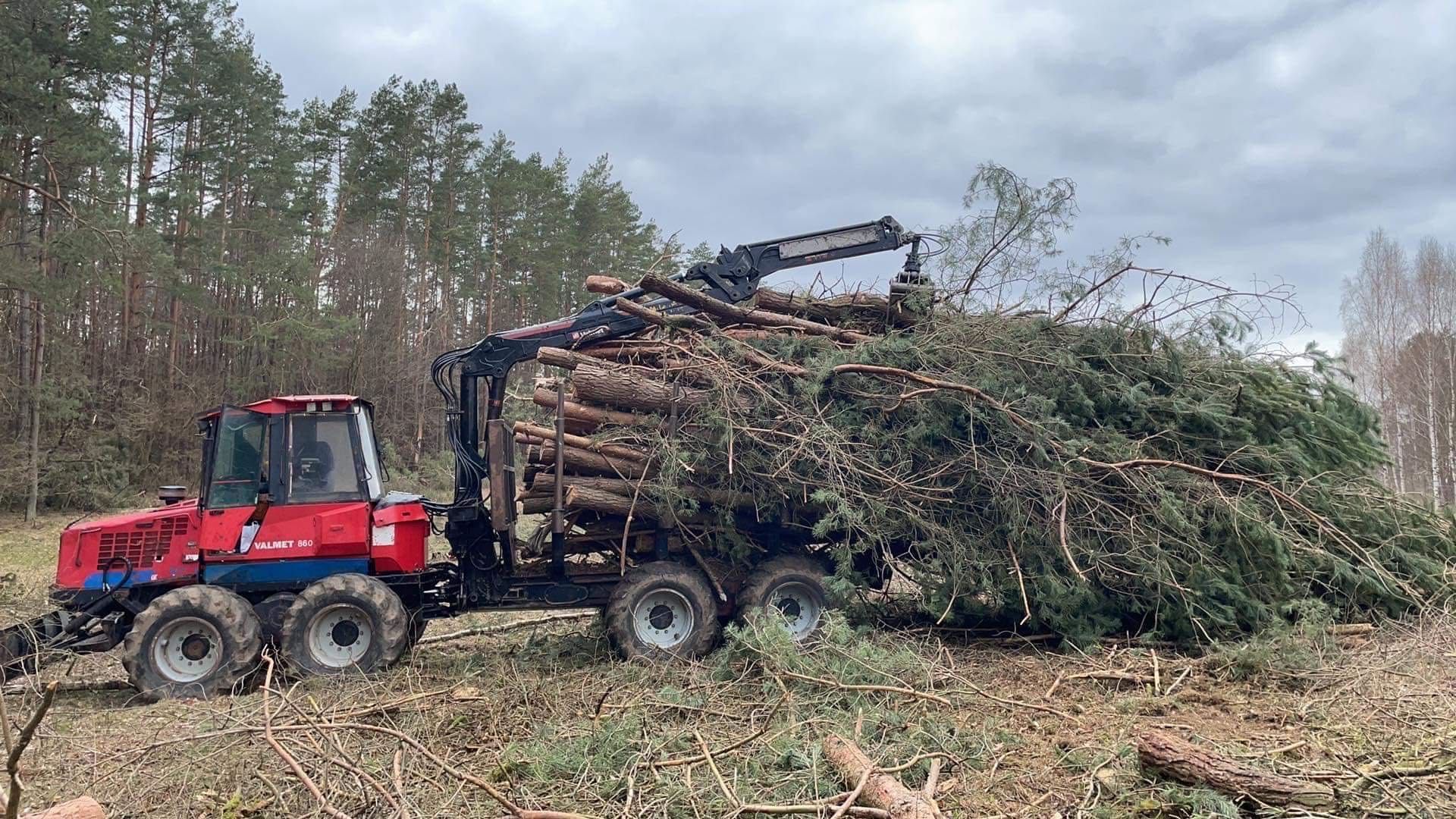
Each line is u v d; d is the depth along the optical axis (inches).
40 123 669.9
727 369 299.1
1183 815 158.6
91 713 251.6
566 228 1268.5
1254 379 315.9
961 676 241.1
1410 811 150.9
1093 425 306.2
